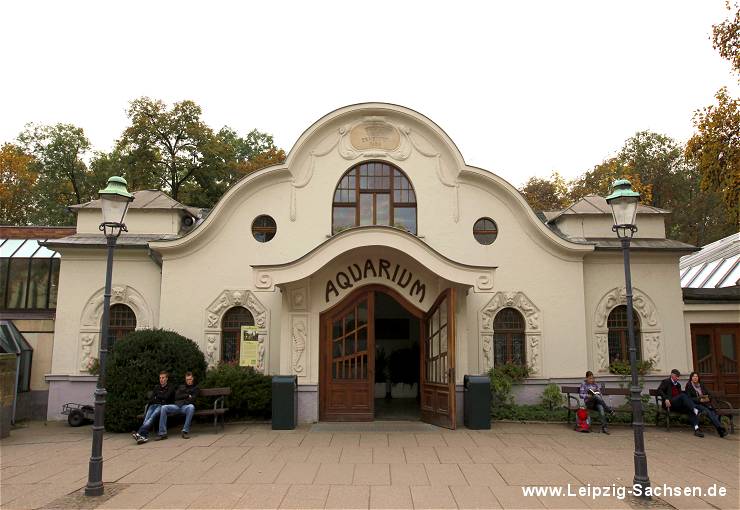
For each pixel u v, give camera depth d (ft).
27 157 115.96
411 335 69.82
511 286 51.80
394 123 53.16
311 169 52.44
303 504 25.00
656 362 52.60
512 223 52.60
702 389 46.91
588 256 53.72
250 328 50.31
